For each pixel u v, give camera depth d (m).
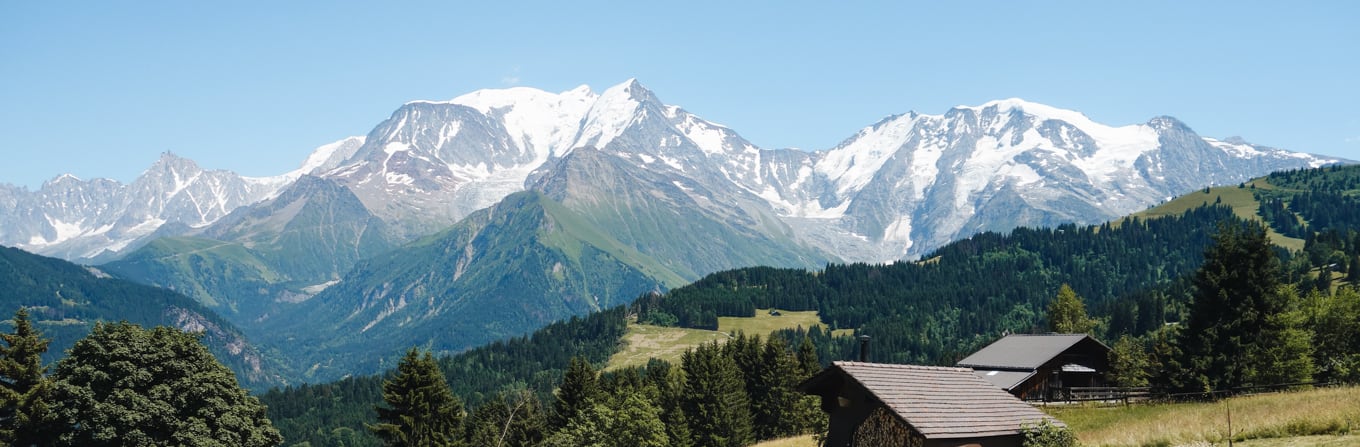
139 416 66.88
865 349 47.12
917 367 42.84
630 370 146.75
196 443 68.50
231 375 76.38
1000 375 84.62
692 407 111.31
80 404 66.56
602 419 93.62
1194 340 85.38
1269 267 83.19
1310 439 42.31
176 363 71.69
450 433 90.38
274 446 78.06
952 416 39.12
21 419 65.06
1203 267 86.25
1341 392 58.66
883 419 39.28
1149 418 61.78
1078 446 40.75
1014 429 40.28
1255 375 81.00
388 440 87.38
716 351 123.31
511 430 115.44
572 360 117.12
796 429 112.00
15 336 69.44
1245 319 82.50
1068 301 144.12
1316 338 94.38
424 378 88.94
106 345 69.44
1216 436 45.88
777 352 119.38
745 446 100.44
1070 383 88.38
